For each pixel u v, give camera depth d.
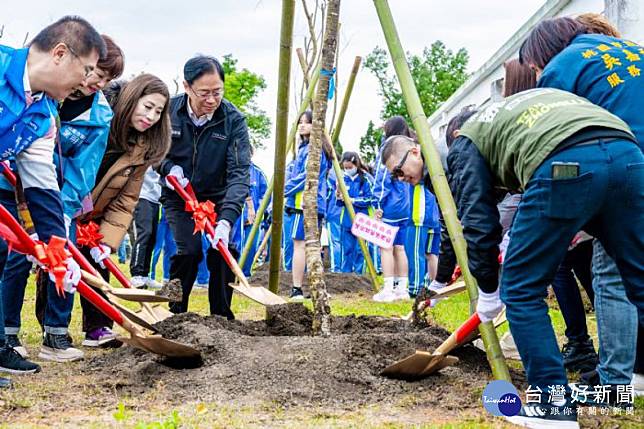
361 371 3.82
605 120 2.95
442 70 37.88
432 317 6.68
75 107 4.44
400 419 3.22
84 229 4.96
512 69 4.12
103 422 3.10
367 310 7.86
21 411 3.31
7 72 3.49
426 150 3.94
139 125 4.79
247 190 5.51
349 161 11.28
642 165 2.92
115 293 4.55
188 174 5.52
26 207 4.11
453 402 3.48
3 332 4.10
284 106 5.24
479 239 3.20
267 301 5.25
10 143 3.52
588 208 2.89
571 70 3.51
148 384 3.84
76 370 4.30
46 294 5.04
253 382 3.72
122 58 4.43
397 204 9.45
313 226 4.77
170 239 10.34
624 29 7.68
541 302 3.05
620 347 3.56
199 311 7.41
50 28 3.55
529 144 2.95
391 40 4.18
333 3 4.77
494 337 3.59
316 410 3.36
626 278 3.03
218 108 5.53
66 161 4.44
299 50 9.76
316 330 4.70
